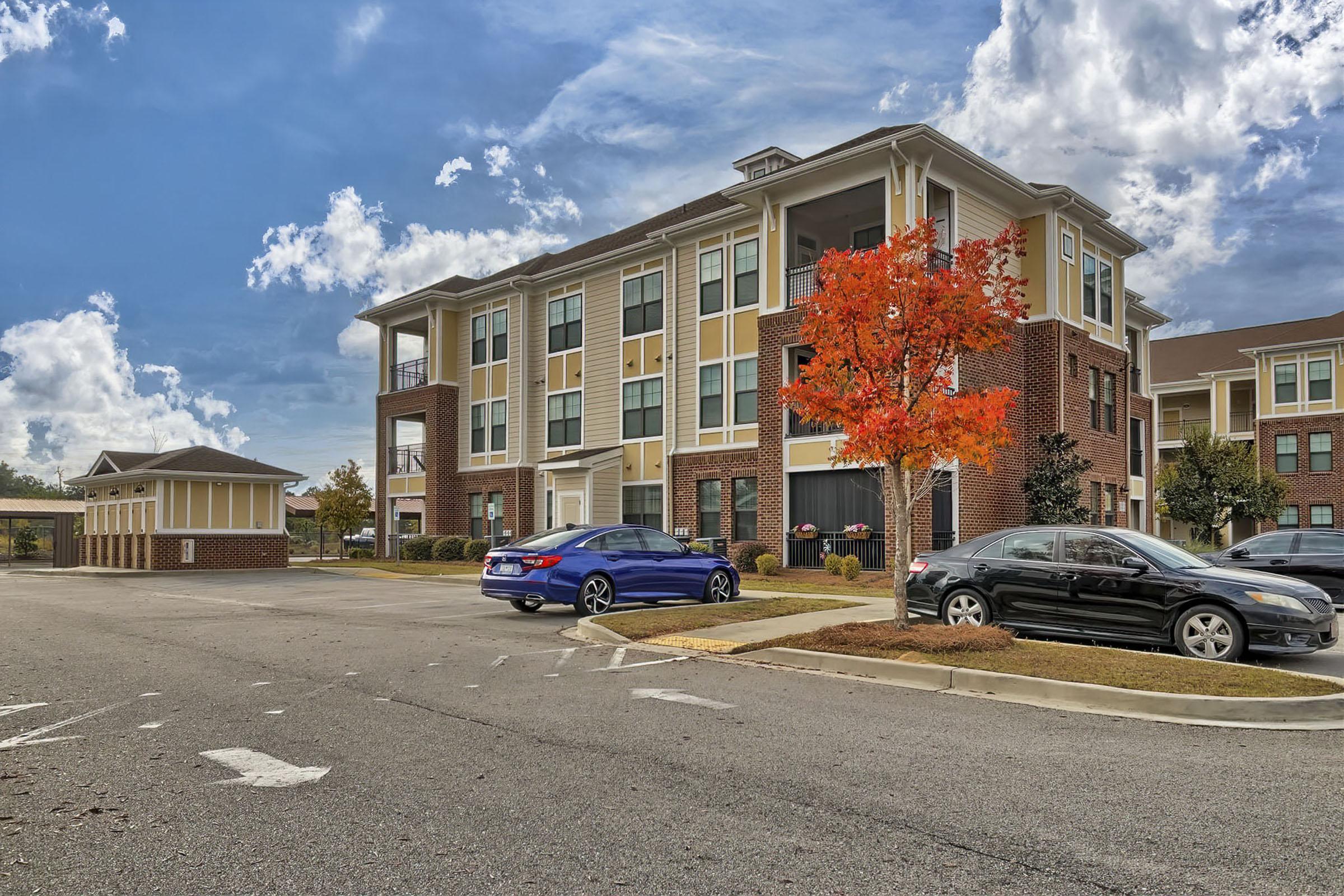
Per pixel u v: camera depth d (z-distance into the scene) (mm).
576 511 28250
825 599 15180
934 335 10633
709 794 5059
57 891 3732
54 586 23938
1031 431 23578
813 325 11125
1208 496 31062
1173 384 47062
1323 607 9359
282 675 8844
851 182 21844
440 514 33781
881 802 4910
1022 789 5176
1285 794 5105
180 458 31141
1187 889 3773
